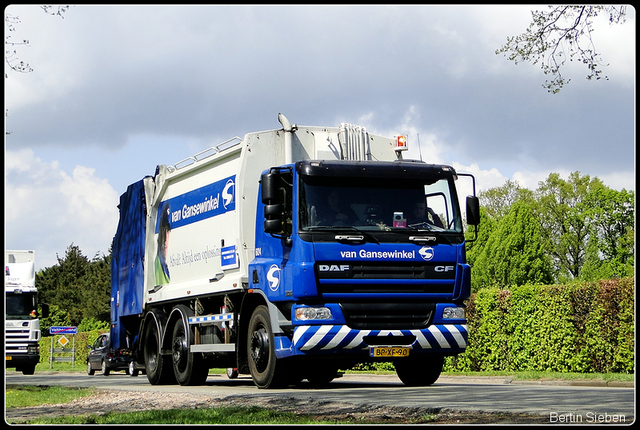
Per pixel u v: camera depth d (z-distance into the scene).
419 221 12.81
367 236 12.45
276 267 12.86
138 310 19.23
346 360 12.84
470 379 19.20
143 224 19.27
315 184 12.52
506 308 21.34
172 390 14.02
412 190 12.94
